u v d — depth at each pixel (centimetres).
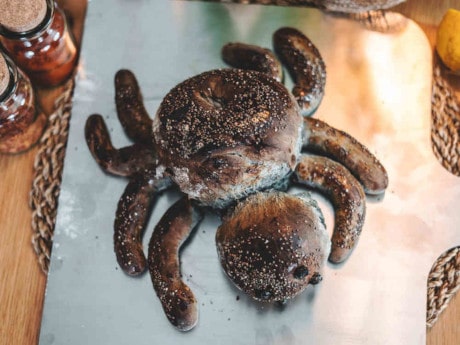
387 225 70
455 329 68
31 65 73
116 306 68
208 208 69
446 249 69
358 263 69
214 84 65
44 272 71
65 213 71
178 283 67
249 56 73
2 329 69
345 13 77
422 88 75
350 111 74
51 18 70
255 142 62
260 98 64
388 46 76
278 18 77
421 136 73
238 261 63
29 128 73
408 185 71
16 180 74
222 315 68
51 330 68
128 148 71
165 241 67
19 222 73
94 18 78
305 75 73
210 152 62
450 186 71
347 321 67
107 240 70
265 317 67
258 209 63
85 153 73
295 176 69
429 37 77
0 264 71
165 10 78
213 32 77
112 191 72
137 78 76
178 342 67
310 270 62
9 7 68
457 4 78
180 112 64
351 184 68
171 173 65
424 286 68
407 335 67
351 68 75
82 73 76
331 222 69
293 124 64
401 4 78
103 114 75
